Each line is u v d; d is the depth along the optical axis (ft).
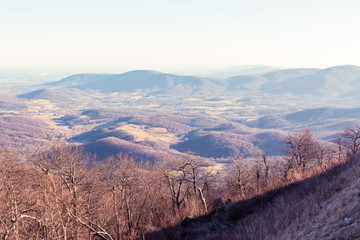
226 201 81.46
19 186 66.18
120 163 99.19
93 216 69.77
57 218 57.41
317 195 47.29
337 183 47.39
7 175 66.18
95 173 80.79
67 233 61.57
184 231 67.82
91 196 75.77
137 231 79.51
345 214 33.76
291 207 48.26
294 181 70.03
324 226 33.78
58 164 68.64
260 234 42.86
